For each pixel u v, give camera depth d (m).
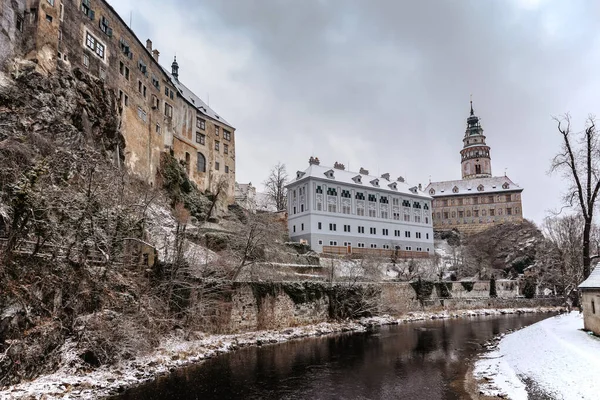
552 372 18.39
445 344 30.75
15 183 19.02
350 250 73.56
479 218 111.88
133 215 27.42
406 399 17.22
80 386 17.19
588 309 24.92
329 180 74.69
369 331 37.75
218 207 60.44
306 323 37.66
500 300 62.91
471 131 128.12
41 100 28.48
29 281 18.27
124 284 23.14
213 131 64.75
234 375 21.08
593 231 67.75
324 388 18.94
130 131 42.84
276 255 43.41
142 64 46.69
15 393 15.33
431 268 70.25
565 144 32.00
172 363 22.33
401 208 85.62
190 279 29.50
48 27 31.30
